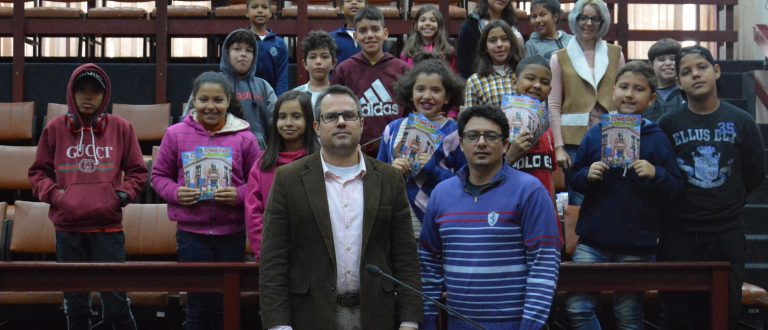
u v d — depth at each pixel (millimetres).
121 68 6629
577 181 3463
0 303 4211
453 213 2951
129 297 4199
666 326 3539
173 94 6629
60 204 3734
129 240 4508
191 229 3672
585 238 3492
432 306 2996
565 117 4668
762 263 4965
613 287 3293
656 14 8781
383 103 4461
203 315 3631
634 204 3395
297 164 2900
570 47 4750
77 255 3770
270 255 2811
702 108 3516
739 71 7078
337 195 2883
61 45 8617
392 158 3434
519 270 2881
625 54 6922
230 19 6871
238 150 3844
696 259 3486
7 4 7836
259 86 4816
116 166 3863
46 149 3854
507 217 2887
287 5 7938
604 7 4688
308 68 4648
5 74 6707
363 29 4531
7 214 4926
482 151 2916
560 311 4016
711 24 8617
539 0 5258
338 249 2838
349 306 2828
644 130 3492
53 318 4305
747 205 5215
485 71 4211
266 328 2746
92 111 3828
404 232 2912
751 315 4297
